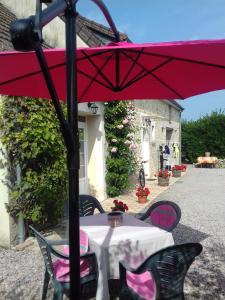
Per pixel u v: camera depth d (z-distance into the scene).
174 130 21.64
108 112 9.32
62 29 7.38
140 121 13.29
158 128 16.97
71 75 1.61
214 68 3.00
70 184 1.68
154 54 2.67
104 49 2.17
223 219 7.53
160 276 2.56
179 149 23.73
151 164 15.43
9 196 5.18
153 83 3.65
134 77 3.43
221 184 14.02
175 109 21.94
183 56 2.64
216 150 25.92
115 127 9.50
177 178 16.41
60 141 5.65
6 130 5.01
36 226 5.98
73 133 1.63
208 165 23.98
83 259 3.17
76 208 1.69
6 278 4.15
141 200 9.12
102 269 3.00
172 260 2.58
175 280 2.65
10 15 6.63
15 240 5.29
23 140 5.12
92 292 3.22
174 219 4.13
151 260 2.52
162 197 10.55
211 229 6.62
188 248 2.61
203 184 13.99
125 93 4.02
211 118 25.97
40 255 4.91
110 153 9.63
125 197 9.88
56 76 3.21
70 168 1.66
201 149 26.31
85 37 7.89
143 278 3.07
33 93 3.58
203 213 8.19
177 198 10.39
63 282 3.08
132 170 10.70
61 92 3.71
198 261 4.76
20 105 5.14
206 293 3.77
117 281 3.66
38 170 5.57
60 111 1.48
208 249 5.32
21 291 3.81
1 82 3.10
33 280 4.09
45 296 3.39
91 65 3.19
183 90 3.80
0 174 5.18
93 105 8.23
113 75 3.42
